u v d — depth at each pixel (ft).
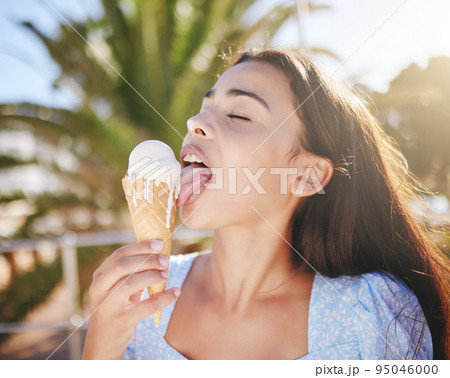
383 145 6.02
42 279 16.01
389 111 22.18
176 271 5.03
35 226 18.95
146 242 3.64
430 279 5.23
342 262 4.84
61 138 20.25
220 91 4.32
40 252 16.75
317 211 4.91
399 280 4.78
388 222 5.26
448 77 20.03
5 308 15.28
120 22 20.39
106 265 3.78
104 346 3.62
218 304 4.41
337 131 4.87
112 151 20.35
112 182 20.70
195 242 18.13
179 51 20.97
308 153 4.51
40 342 14.38
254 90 4.20
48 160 20.25
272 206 4.31
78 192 20.47
